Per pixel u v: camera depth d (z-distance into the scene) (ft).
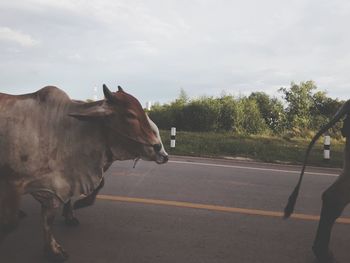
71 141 13.79
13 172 13.29
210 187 26.48
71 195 14.12
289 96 93.81
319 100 94.38
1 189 13.35
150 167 32.48
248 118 79.25
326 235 15.15
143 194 23.73
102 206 21.03
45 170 13.55
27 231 17.15
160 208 21.17
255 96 89.30
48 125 13.66
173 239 17.03
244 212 21.27
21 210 19.16
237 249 16.35
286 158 44.80
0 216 13.34
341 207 14.93
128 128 13.79
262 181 29.53
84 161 14.01
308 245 17.15
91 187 14.29
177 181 27.73
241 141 57.06
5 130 13.23
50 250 14.26
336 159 44.47
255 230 18.66
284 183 29.22
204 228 18.54
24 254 14.89
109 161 14.67
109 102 13.79
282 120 85.76
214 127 79.15
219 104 81.15
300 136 71.36
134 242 16.49
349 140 14.60
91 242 16.28
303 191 26.86
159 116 83.61
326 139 43.16
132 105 13.92
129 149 14.11
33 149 13.33
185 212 20.72
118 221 18.88
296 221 20.25
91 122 13.93
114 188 24.81
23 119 13.47
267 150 48.67
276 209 22.16
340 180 14.88
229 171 33.14
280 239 17.71
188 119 80.79
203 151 46.98
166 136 58.54
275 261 15.40
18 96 14.01
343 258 15.98
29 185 13.58
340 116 15.25
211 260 15.17
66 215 17.90
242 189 26.45
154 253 15.53
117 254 15.26
